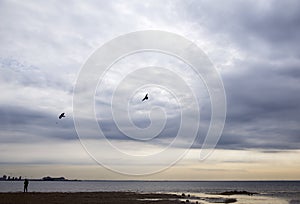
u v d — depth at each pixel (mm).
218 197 60719
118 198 46844
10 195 42000
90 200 41031
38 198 39781
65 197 43688
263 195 71250
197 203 43750
